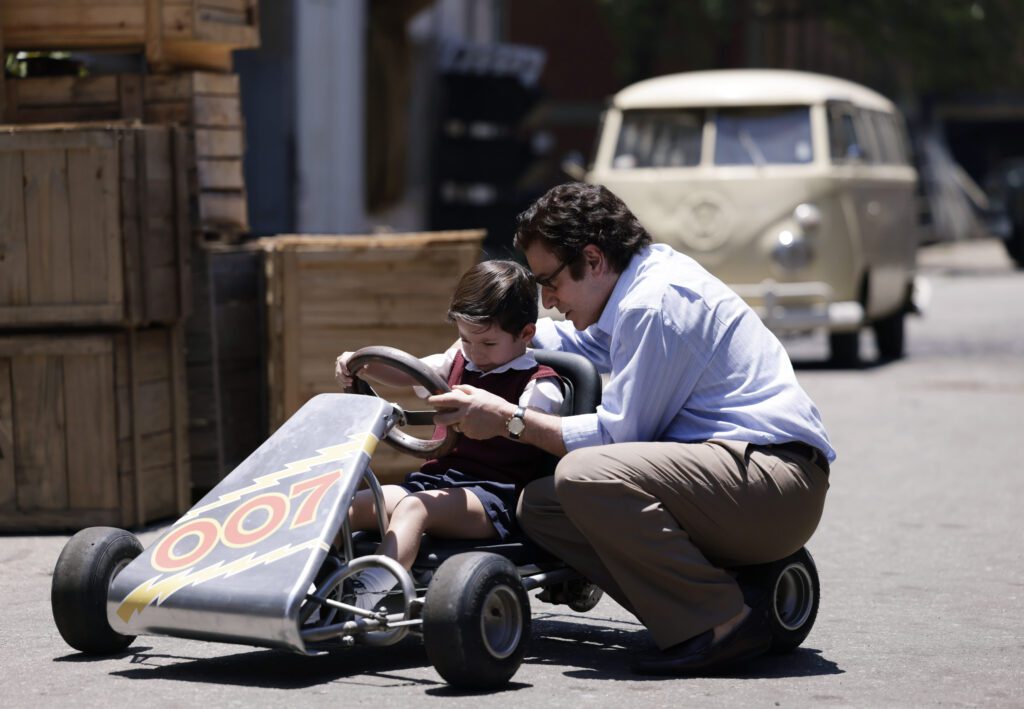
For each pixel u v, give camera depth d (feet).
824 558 32.27
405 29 104.42
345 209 94.22
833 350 71.61
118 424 33.96
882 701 21.36
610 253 23.17
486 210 120.78
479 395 22.71
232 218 38.47
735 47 158.20
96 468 33.96
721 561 23.41
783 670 23.11
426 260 38.17
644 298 22.86
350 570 21.22
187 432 36.47
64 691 21.56
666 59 140.46
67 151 33.45
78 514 34.06
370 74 101.96
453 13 121.29
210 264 37.04
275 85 83.46
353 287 37.78
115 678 22.27
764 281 66.59
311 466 22.15
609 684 22.00
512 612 21.70
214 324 37.14
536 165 139.13
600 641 25.02
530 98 126.41
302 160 86.28
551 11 170.09
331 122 91.15
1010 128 218.59
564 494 22.31
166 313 34.71
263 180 83.30
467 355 23.88
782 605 24.26
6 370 34.04
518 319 23.30
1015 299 114.11
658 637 22.66
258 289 38.75
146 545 32.19
